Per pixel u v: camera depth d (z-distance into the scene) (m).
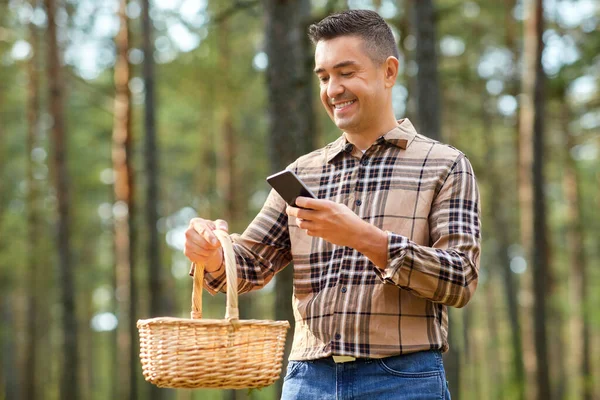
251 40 18.12
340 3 9.88
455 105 19.48
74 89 20.59
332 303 2.53
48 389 27.50
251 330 2.50
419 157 2.60
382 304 2.48
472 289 2.47
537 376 11.34
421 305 2.50
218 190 22.20
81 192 23.72
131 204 14.64
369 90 2.60
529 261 11.48
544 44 11.73
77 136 23.11
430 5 8.98
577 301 20.92
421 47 8.91
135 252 14.66
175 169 24.86
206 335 2.45
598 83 14.05
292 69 7.74
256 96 19.86
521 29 17.36
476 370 29.19
